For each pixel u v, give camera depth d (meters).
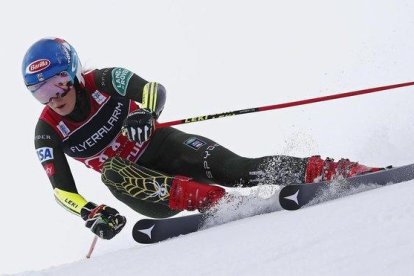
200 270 8.47
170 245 11.05
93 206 12.80
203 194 12.91
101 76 14.81
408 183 10.78
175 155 15.17
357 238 7.72
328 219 9.09
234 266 8.15
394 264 6.55
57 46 13.94
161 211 14.48
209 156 14.59
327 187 11.48
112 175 13.65
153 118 13.50
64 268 10.98
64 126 14.65
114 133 15.14
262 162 13.59
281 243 8.53
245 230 10.33
